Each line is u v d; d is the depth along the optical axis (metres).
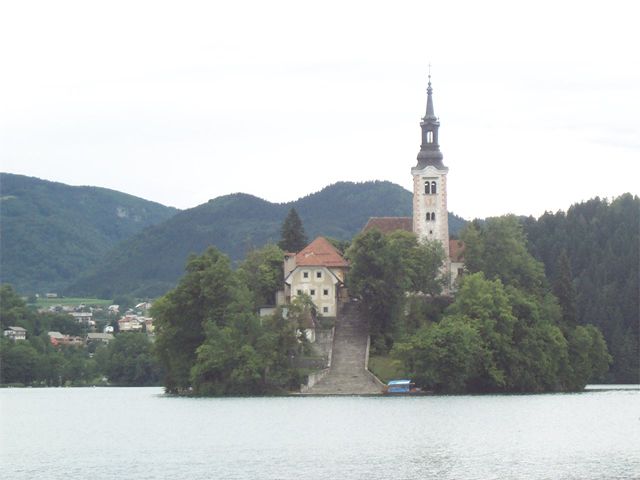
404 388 197.25
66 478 96.81
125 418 160.50
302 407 169.62
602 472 97.19
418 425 139.12
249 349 195.88
